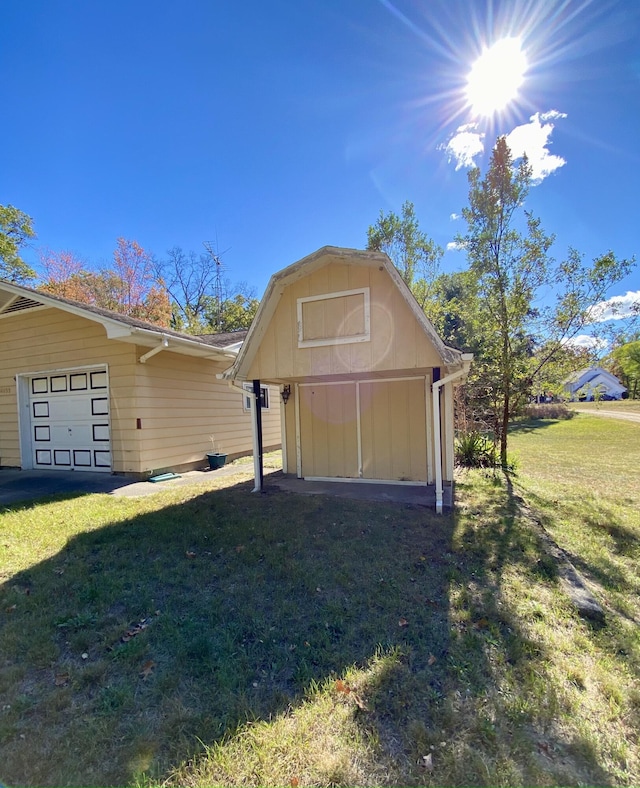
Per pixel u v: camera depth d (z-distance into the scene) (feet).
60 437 30.17
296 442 27.66
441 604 10.11
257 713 6.56
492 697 6.99
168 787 5.37
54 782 5.44
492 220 30.01
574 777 5.61
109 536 14.66
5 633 8.71
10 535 14.84
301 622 9.27
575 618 9.80
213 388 35.22
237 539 14.42
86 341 28.35
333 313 19.81
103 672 7.52
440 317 49.78
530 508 19.74
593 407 107.55
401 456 25.07
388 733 6.25
